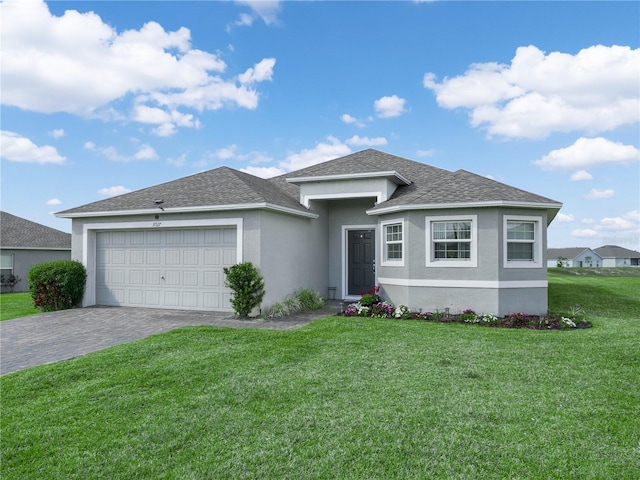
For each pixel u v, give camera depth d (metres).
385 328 9.38
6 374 6.34
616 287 17.34
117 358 6.85
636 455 3.70
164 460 3.75
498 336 8.48
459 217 11.20
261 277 11.53
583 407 4.72
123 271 13.62
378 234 13.82
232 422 4.47
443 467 3.53
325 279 15.69
